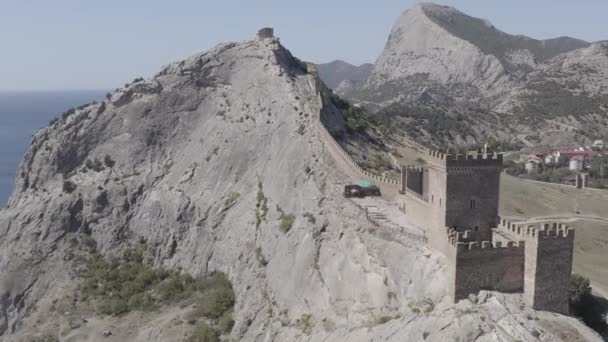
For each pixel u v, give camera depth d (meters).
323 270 86.25
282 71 142.00
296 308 87.62
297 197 104.25
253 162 126.88
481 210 67.38
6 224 147.50
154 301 115.31
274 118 130.38
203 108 150.88
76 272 131.25
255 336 90.62
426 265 67.69
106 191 143.38
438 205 68.19
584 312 70.56
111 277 126.69
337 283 81.94
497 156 67.12
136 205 140.62
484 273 62.53
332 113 135.62
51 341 110.88
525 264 62.19
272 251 100.94
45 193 150.50
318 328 79.38
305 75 148.12
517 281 62.84
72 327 113.31
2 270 138.25
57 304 123.06
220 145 136.50
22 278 134.25
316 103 129.62
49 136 160.25
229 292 106.19
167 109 153.00
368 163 118.56
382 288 73.88
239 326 94.75
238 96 145.12
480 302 61.25
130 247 135.75
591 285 88.19
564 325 57.81
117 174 147.25
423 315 64.31
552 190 150.38
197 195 131.12
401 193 85.31
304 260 90.81
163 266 127.50
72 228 141.88
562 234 60.81
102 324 111.56
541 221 124.69
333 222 90.19
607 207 138.00
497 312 59.41
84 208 143.12
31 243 140.62
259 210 112.44
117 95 159.62
